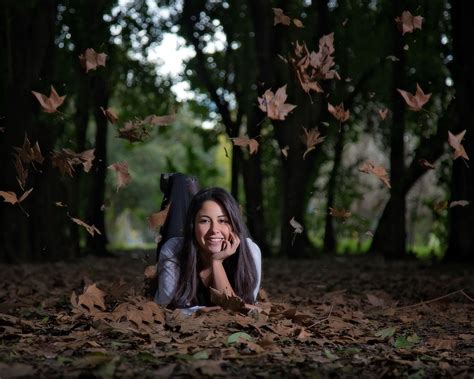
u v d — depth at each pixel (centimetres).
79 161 443
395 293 859
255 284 527
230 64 2059
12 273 1115
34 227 1457
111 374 351
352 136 2241
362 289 918
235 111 2248
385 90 1848
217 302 500
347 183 2380
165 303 518
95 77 1638
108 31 1600
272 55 1739
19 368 359
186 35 1898
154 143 4200
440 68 1605
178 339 442
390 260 1619
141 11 1847
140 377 353
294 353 420
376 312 638
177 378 352
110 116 425
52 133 1462
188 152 2577
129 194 4191
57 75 1625
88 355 391
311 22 1766
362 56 1772
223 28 1916
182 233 543
